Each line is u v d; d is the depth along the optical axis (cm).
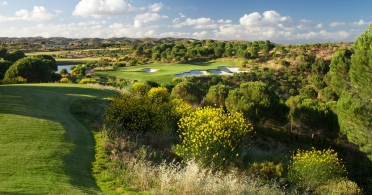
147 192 611
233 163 1004
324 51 8556
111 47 14500
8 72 3984
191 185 623
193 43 12588
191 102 2630
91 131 1094
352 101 1529
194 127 1032
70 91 2003
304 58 7306
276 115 2230
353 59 1515
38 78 4159
